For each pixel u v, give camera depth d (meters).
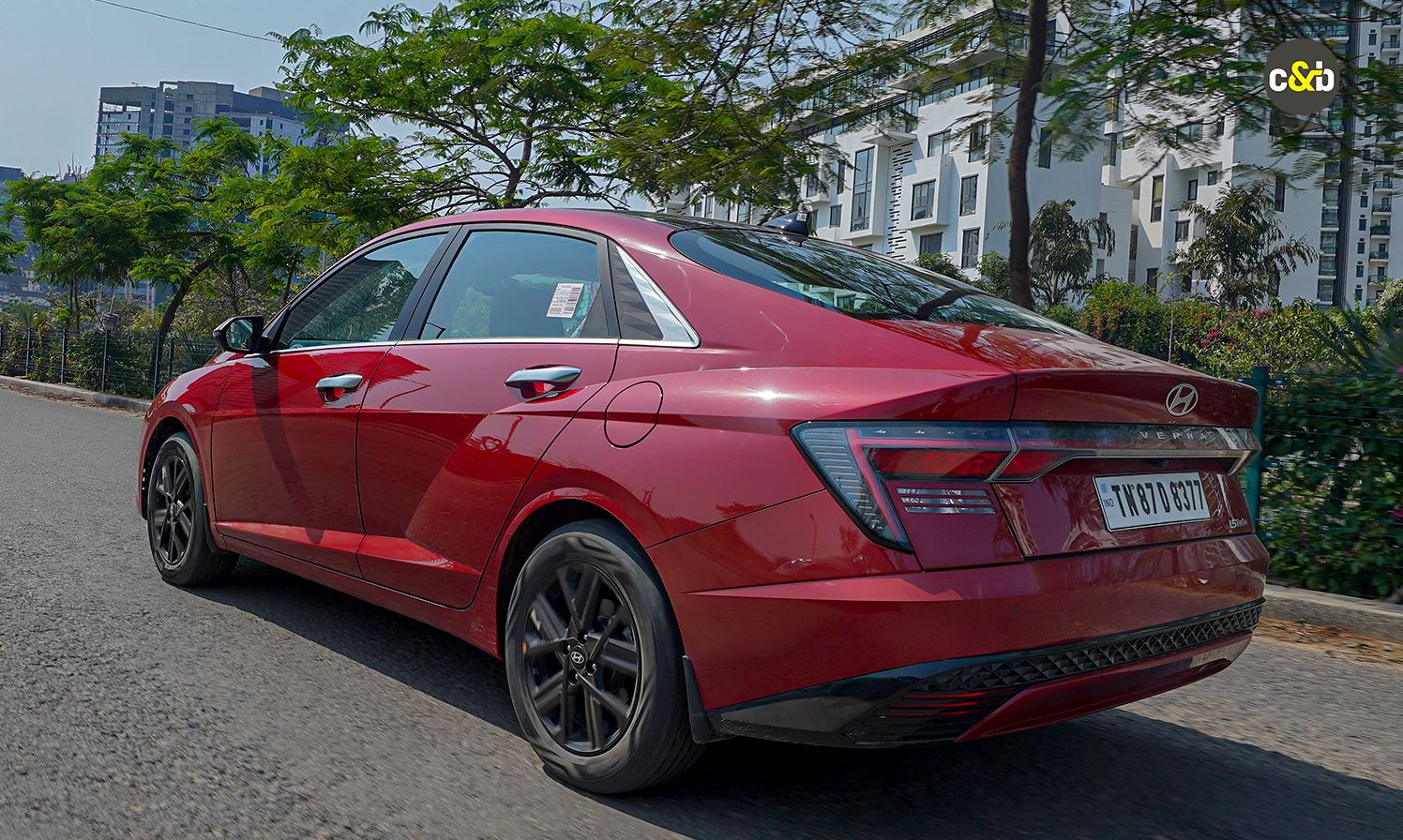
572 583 2.61
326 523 3.48
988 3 7.62
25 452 9.29
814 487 2.15
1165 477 2.49
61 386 21.12
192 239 22.17
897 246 58.62
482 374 2.97
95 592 4.23
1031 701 2.16
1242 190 6.53
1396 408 5.09
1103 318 48.72
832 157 9.66
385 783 2.59
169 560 4.39
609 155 10.26
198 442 4.16
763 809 2.55
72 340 21.91
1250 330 32.06
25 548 5.02
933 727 2.12
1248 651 4.55
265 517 3.80
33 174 22.98
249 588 4.41
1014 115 7.53
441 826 2.37
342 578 3.42
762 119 9.19
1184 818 2.66
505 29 13.96
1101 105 6.46
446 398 3.02
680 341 2.58
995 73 7.59
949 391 2.10
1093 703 2.30
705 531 2.29
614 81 13.91
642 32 8.93
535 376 2.78
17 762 2.59
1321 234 68.94
